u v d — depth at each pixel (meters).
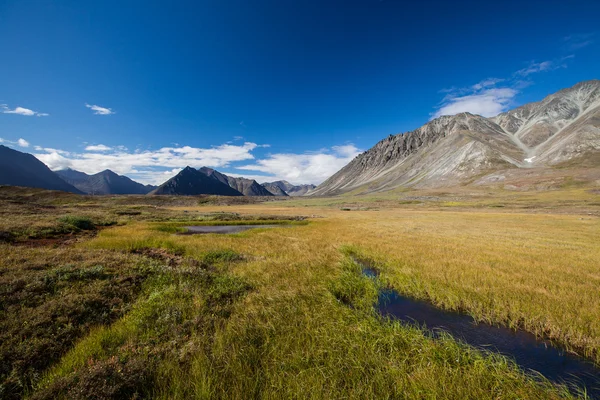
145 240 20.25
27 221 24.61
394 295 11.21
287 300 9.26
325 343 6.54
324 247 20.20
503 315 8.66
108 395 4.41
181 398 4.71
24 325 6.23
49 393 4.36
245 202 171.12
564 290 10.23
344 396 4.98
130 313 7.78
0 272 9.12
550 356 6.84
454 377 5.55
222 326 7.34
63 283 8.78
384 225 37.41
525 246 19.83
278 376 5.28
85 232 25.00
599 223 38.22
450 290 10.66
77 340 6.28
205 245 19.83
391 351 6.48
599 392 5.52
